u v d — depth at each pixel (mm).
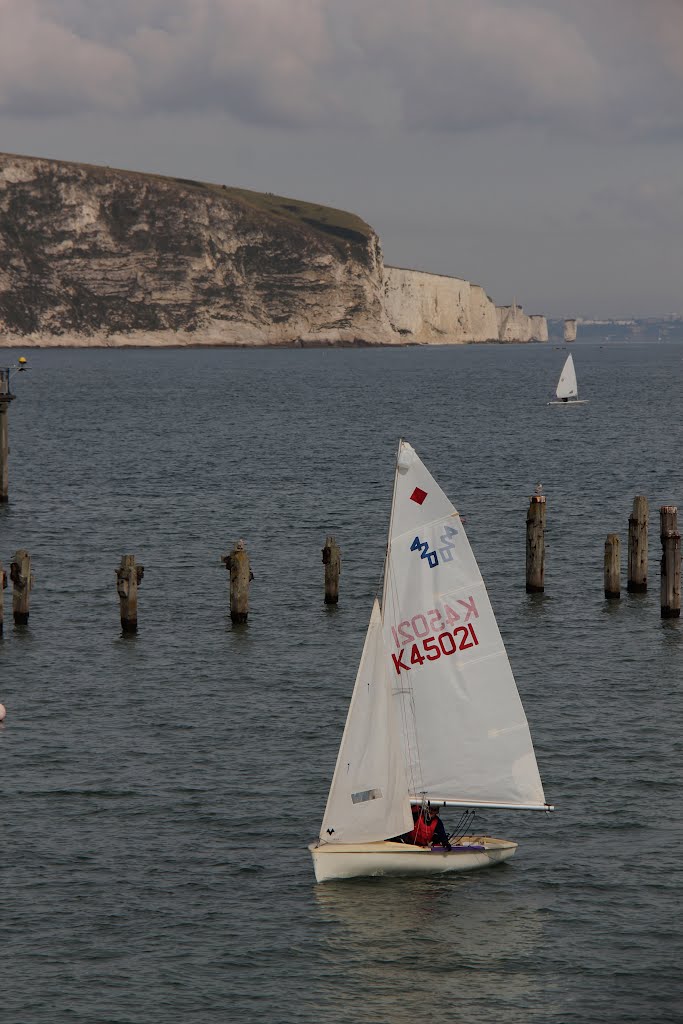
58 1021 85875
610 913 100188
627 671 163375
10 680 159125
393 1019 86750
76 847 110750
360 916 99875
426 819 108375
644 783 125375
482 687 108812
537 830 115188
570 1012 87562
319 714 146875
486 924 98562
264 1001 88500
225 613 195000
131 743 136500
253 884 104688
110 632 183500
